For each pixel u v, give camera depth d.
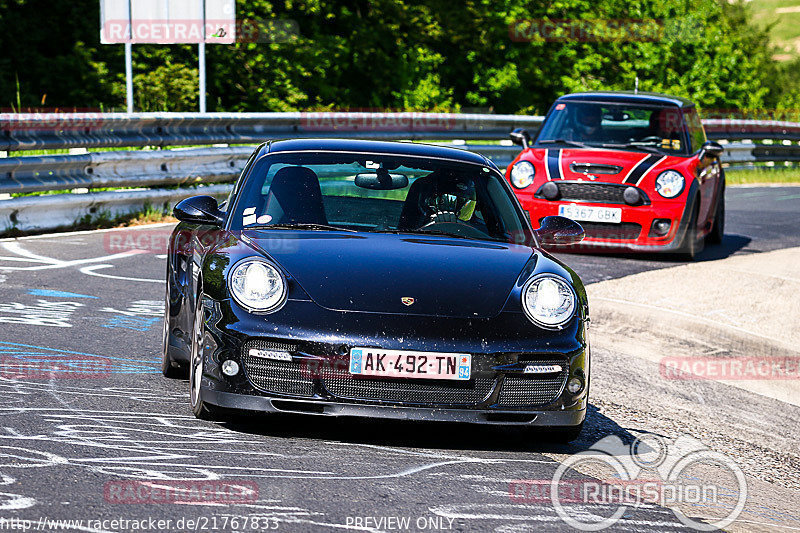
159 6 39.72
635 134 28.62
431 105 77.69
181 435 10.73
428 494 9.40
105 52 61.91
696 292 22.89
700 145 29.31
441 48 83.19
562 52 88.94
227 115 33.66
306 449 10.59
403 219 13.15
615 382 16.08
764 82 109.81
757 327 20.11
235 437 10.83
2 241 24.80
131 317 17.33
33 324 16.12
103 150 30.58
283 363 10.62
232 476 9.44
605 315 20.61
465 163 14.39
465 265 11.89
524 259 12.41
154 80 59.78
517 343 10.88
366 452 10.68
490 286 11.50
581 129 28.81
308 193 13.19
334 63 74.06
